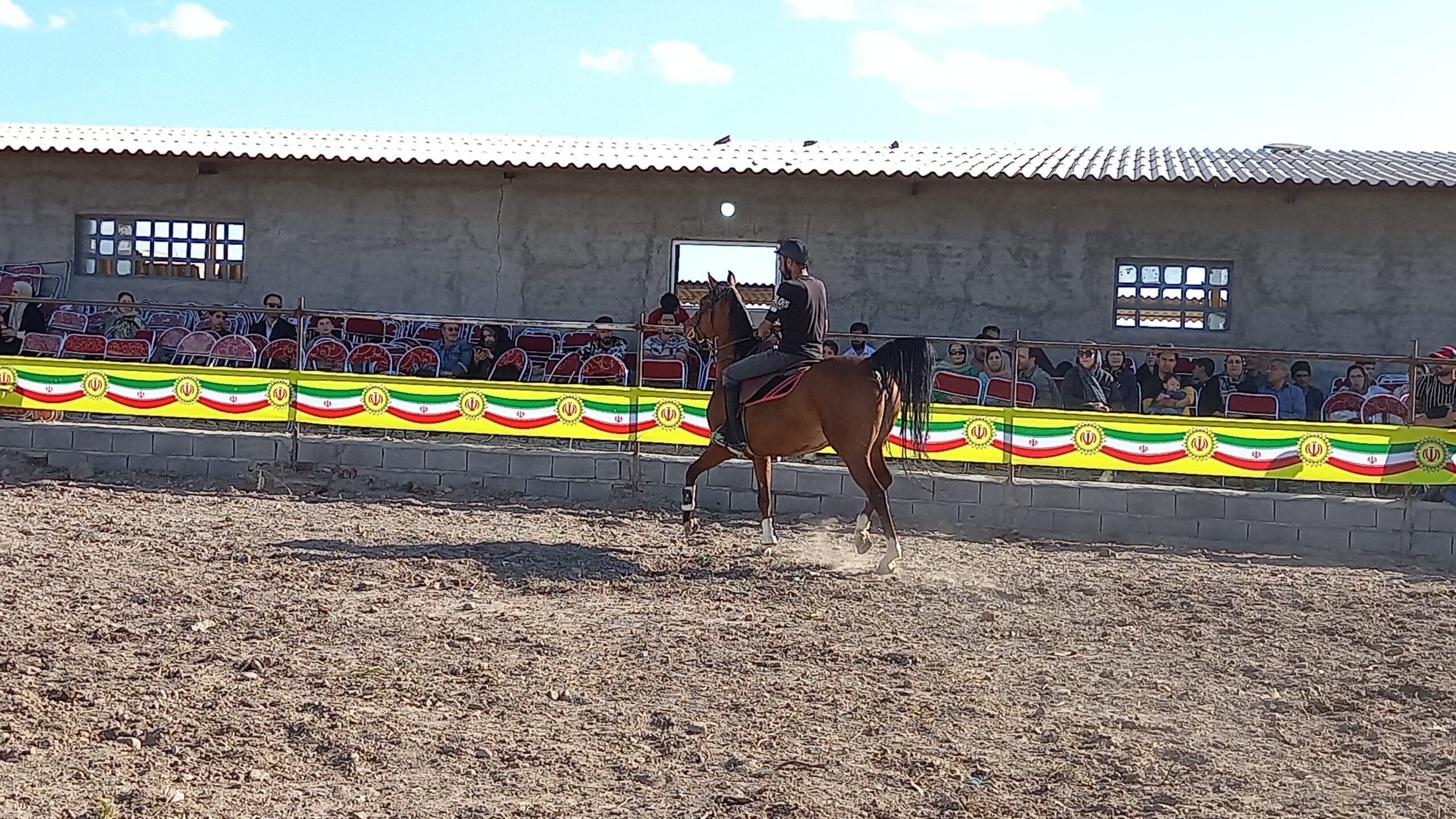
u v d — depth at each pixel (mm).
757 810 5434
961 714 6738
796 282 10469
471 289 18516
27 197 18781
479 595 9047
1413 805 5668
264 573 9391
